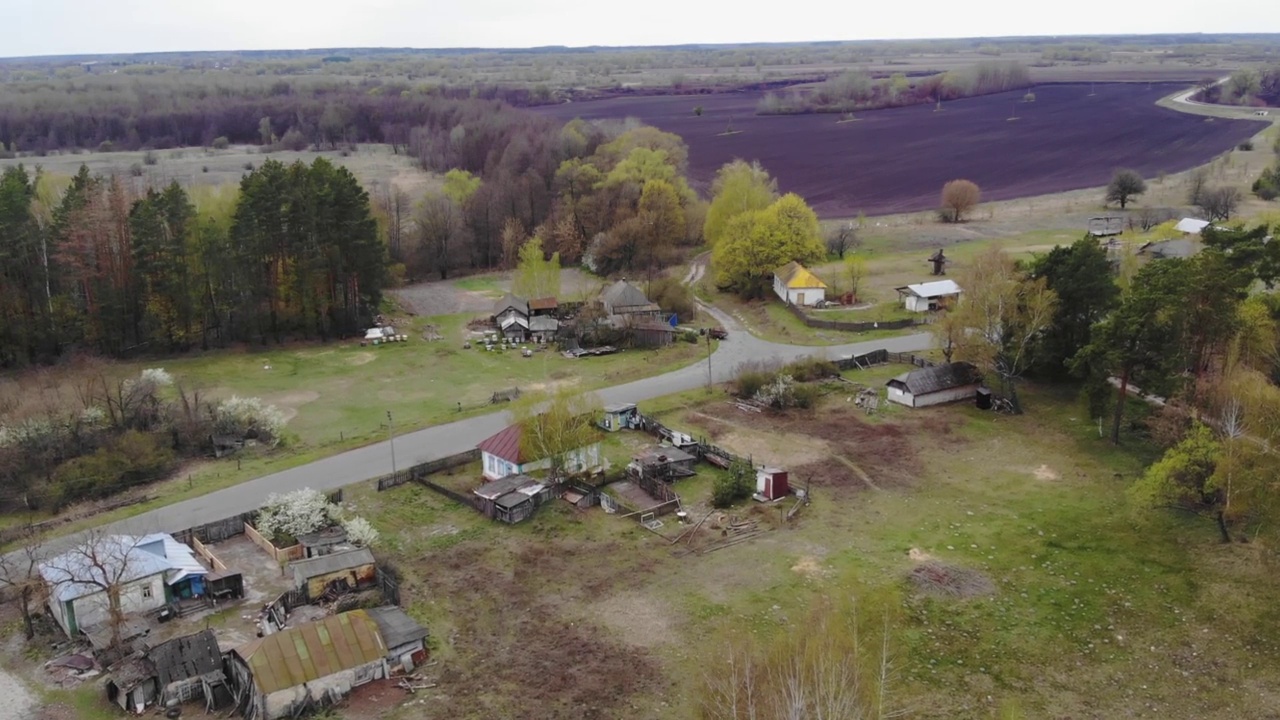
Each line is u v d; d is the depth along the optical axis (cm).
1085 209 18162
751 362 9875
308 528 6494
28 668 5194
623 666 5162
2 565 5912
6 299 10138
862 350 10756
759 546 6431
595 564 6231
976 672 5156
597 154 19500
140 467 7662
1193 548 6291
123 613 5594
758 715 3747
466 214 16900
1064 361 8606
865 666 4269
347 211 11588
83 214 10581
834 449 8038
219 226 11656
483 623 5588
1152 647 5378
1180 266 7581
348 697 4925
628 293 12462
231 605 5788
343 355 11138
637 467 7419
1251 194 18000
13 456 7662
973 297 9062
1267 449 6091
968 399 9175
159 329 10938
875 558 6250
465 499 7112
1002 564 6200
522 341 11712
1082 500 7038
